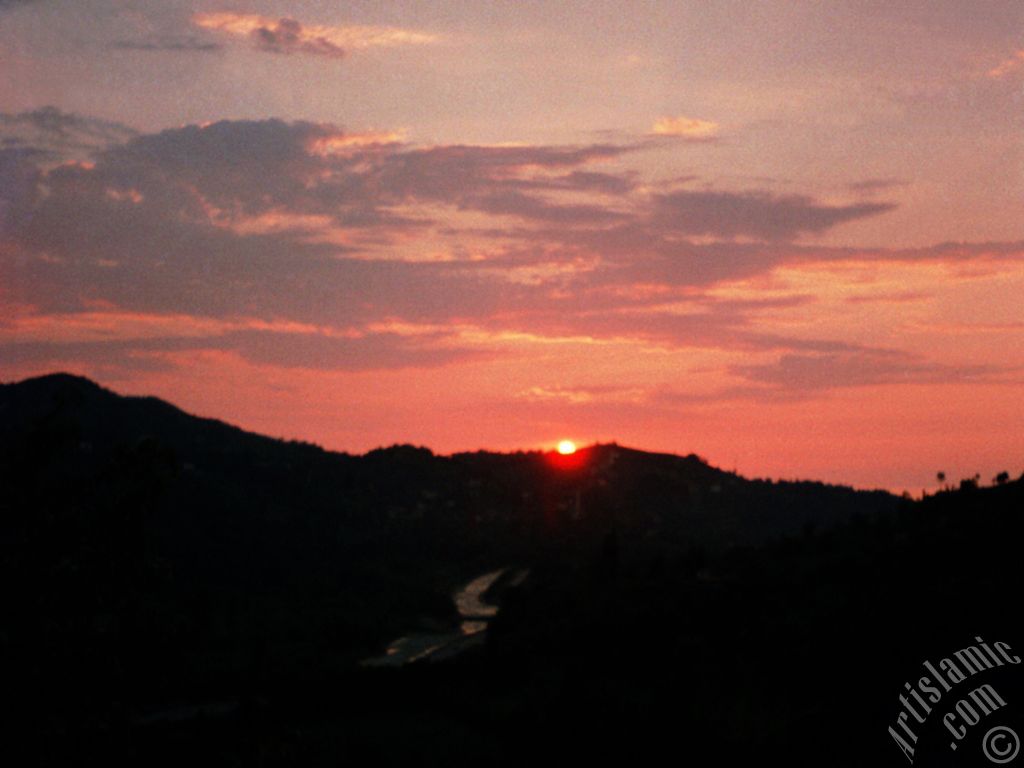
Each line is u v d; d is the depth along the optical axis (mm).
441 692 81688
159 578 29031
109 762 26484
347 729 74812
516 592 109750
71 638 26641
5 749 25219
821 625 73500
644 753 62094
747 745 59500
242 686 88312
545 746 67062
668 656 76938
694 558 110750
